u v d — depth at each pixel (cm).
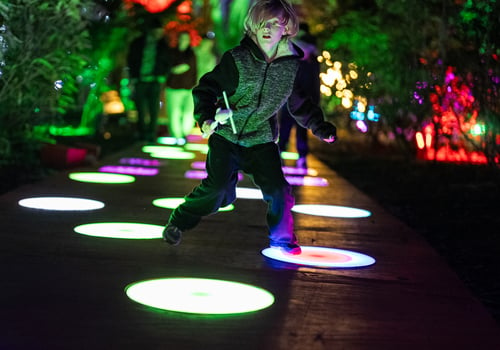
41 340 390
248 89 565
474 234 852
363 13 1628
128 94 2478
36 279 512
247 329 429
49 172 1236
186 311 454
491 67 1105
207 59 2184
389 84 1523
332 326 448
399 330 449
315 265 610
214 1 2538
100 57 1884
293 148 1970
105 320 429
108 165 1341
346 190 1159
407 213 1002
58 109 1284
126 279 529
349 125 1952
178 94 1808
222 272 569
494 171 1189
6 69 1145
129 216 807
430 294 542
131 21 2078
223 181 588
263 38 555
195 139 2077
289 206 605
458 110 1293
